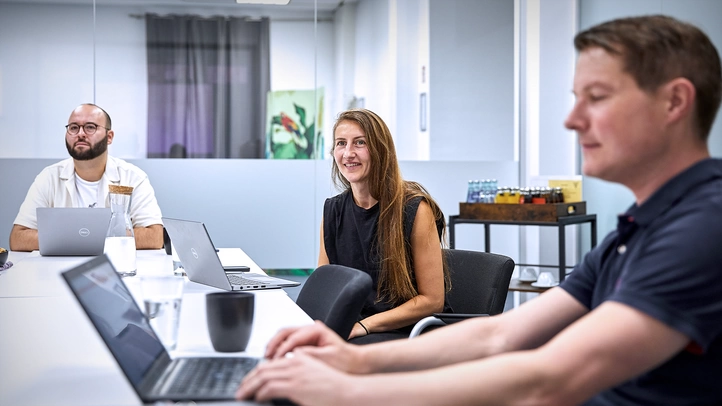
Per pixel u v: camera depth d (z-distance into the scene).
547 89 5.77
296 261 5.42
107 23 5.14
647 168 1.00
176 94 5.24
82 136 3.70
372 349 1.17
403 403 0.89
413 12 5.61
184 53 5.25
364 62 5.52
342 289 1.66
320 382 0.91
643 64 0.96
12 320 1.59
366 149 2.34
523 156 5.82
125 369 1.01
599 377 0.89
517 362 0.90
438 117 5.69
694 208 0.95
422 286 2.28
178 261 2.74
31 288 2.05
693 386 0.98
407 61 5.61
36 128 5.07
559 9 5.71
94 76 5.14
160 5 5.21
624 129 0.97
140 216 3.71
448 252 2.52
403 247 2.28
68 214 2.95
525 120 5.80
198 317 1.69
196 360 1.22
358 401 0.89
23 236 3.53
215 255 2.08
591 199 5.64
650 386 1.01
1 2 5.02
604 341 0.89
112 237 2.40
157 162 5.23
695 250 0.91
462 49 5.71
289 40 5.40
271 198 5.39
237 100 5.32
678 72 0.96
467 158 5.75
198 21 5.26
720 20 4.45
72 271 1.08
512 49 5.78
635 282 0.92
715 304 0.90
